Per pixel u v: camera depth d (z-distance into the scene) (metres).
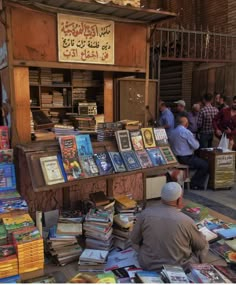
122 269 2.71
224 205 4.54
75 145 3.36
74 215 3.28
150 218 2.54
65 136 3.33
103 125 3.76
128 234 3.13
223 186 5.34
